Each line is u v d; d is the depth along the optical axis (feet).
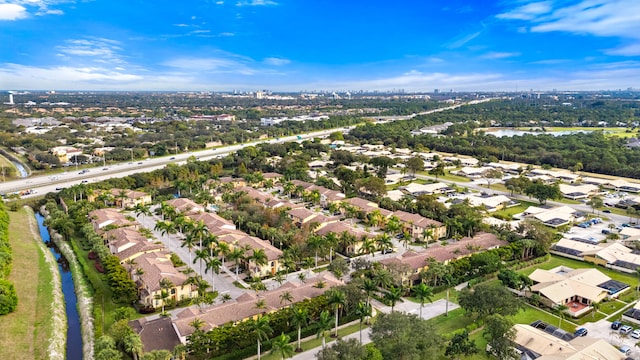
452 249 570.05
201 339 352.69
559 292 460.55
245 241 572.51
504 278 487.61
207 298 444.55
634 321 421.18
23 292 469.16
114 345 353.92
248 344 375.25
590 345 354.33
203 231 597.52
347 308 423.64
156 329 380.58
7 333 389.19
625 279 528.22
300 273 528.63
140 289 479.00
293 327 401.90
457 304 460.96
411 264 512.63
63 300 479.82
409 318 349.82
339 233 622.13
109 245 605.31
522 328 385.70
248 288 499.92
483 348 377.50
